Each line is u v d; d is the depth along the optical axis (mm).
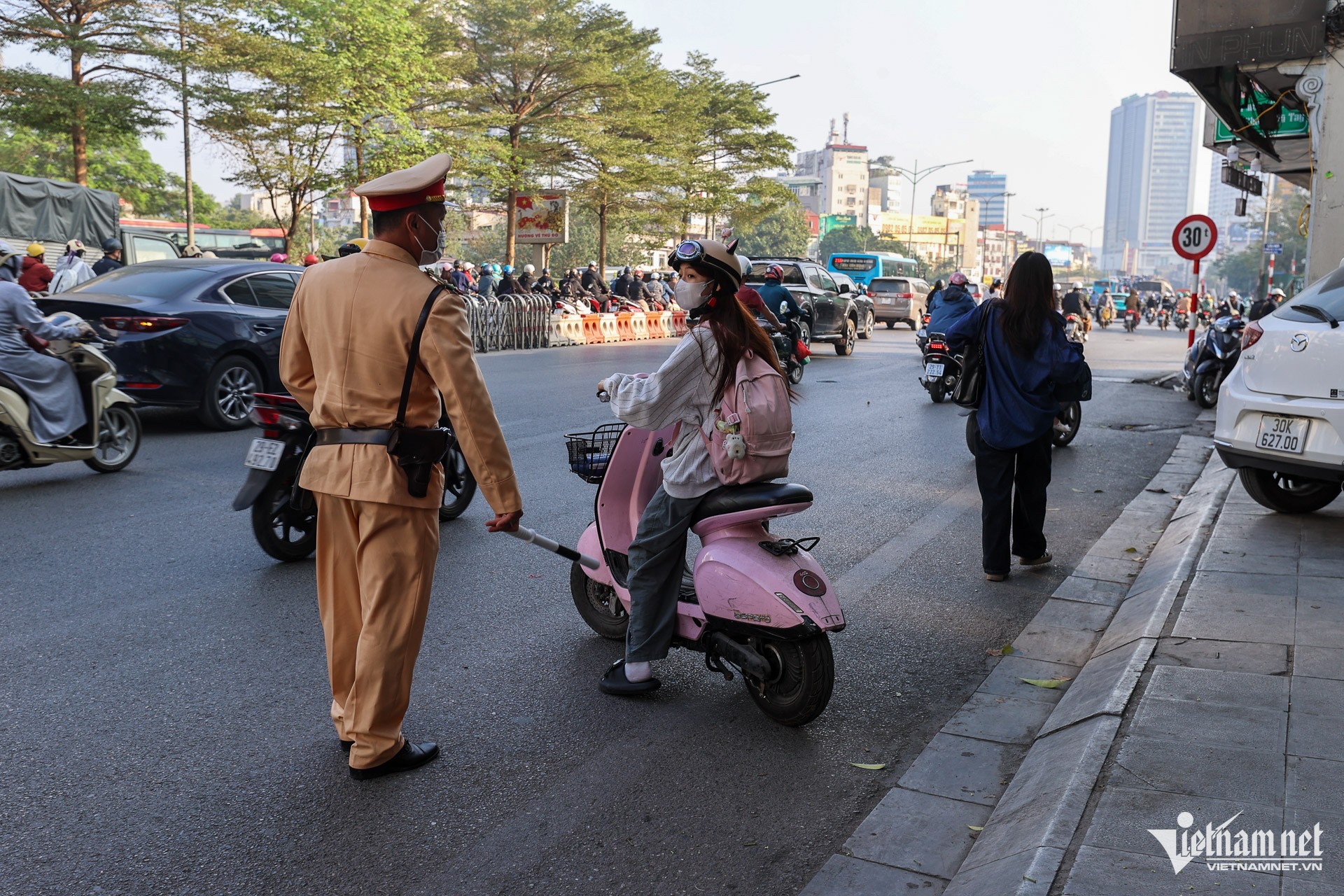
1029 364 5574
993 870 2836
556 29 32812
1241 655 4156
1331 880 2594
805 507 3826
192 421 10773
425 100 31984
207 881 2895
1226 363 13539
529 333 22547
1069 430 10492
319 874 2943
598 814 3312
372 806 3322
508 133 34281
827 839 3199
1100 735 3455
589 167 35656
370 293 3281
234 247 30922
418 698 4164
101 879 2883
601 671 4477
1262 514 6664
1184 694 3777
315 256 12789
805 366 19047
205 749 3670
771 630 3742
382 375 3277
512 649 4707
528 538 4129
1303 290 6418
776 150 43094
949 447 10281
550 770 3596
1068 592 5676
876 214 161625
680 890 2916
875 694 4312
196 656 4500
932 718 4098
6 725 3795
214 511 6980
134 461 8586
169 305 9688
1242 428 6273
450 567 5910
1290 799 3002
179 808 3268
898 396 14461
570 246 80500
